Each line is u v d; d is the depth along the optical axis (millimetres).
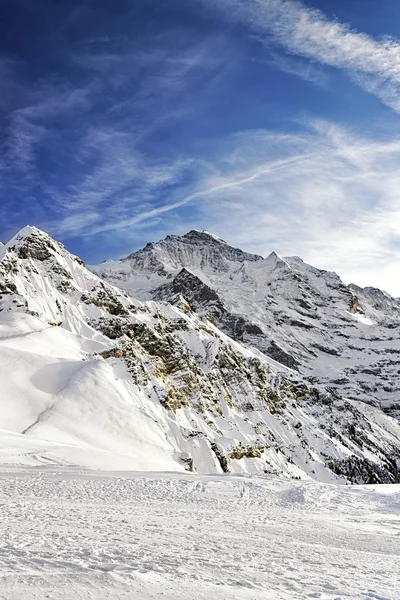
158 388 136250
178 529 20094
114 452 73188
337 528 25625
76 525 18516
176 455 91625
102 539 15508
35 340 117562
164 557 13148
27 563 10703
